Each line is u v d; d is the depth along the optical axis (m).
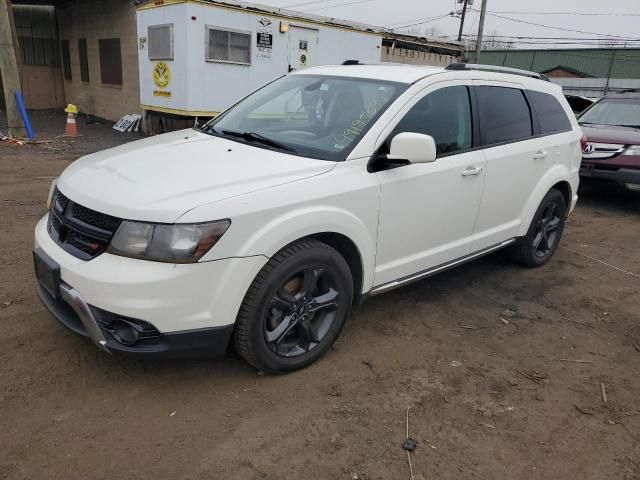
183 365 3.29
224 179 2.96
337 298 3.35
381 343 3.74
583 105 12.98
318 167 3.22
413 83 3.79
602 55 43.09
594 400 3.27
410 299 4.50
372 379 3.30
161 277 2.64
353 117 3.63
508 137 4.54
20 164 9.00
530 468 2.67
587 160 8.07
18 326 3.56
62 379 3.07
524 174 4.69
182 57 11.77
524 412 3.10
